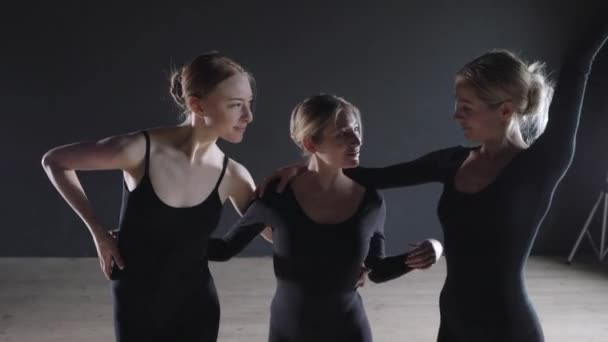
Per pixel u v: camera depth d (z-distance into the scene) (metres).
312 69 5.65
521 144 1.81
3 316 4.00
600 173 5.97
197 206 1.96
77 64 5.40
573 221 6.02
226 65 1.89
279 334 2.01
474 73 1.70
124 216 1.96
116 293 1.97
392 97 5.76
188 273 2.00
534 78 1.73
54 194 5.51
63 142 5.46
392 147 5.81
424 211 5.92
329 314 1.95
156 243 1.94
